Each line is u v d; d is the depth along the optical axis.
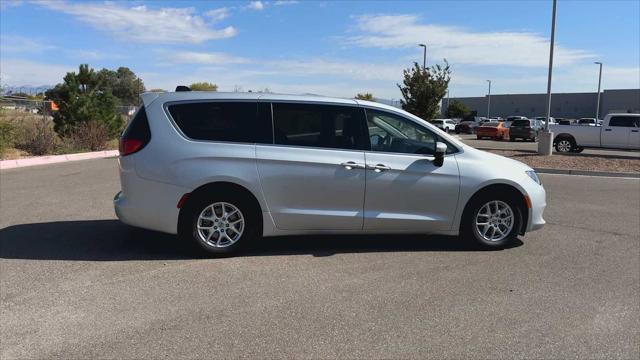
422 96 27.86
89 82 22.62
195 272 5.27
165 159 5.57
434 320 4.21
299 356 3.60
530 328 4.10
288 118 5.84
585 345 3.83
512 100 91.19
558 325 4.16
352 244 6.43
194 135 5.67
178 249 6.07
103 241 6.38
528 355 3.67
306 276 5.21
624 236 7.14
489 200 6.22
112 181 11.60
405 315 4.30
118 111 25.06
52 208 8.42
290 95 5.94
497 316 4.32
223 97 5.82
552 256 6.09
